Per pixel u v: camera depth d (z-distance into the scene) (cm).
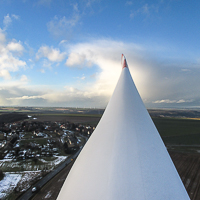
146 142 391
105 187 318
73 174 412
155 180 322
